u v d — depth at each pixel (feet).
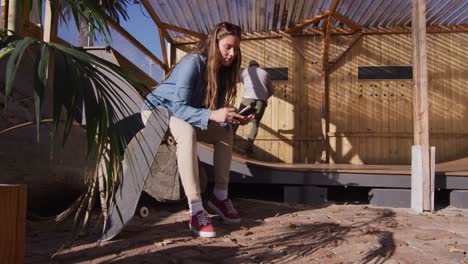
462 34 23.91
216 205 9.50
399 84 23.97
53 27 11.57
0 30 4.75
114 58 13.47
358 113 24.04
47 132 8.69
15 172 7.86
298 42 24.61
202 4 20.86
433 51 23.94
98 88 4.24
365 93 24.12
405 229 8.91
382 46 24.20
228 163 9.56
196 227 7.91
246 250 6.88
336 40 24.40
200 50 8.73
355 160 23.80
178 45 25.41
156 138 7.71
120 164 4.97
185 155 8.09
